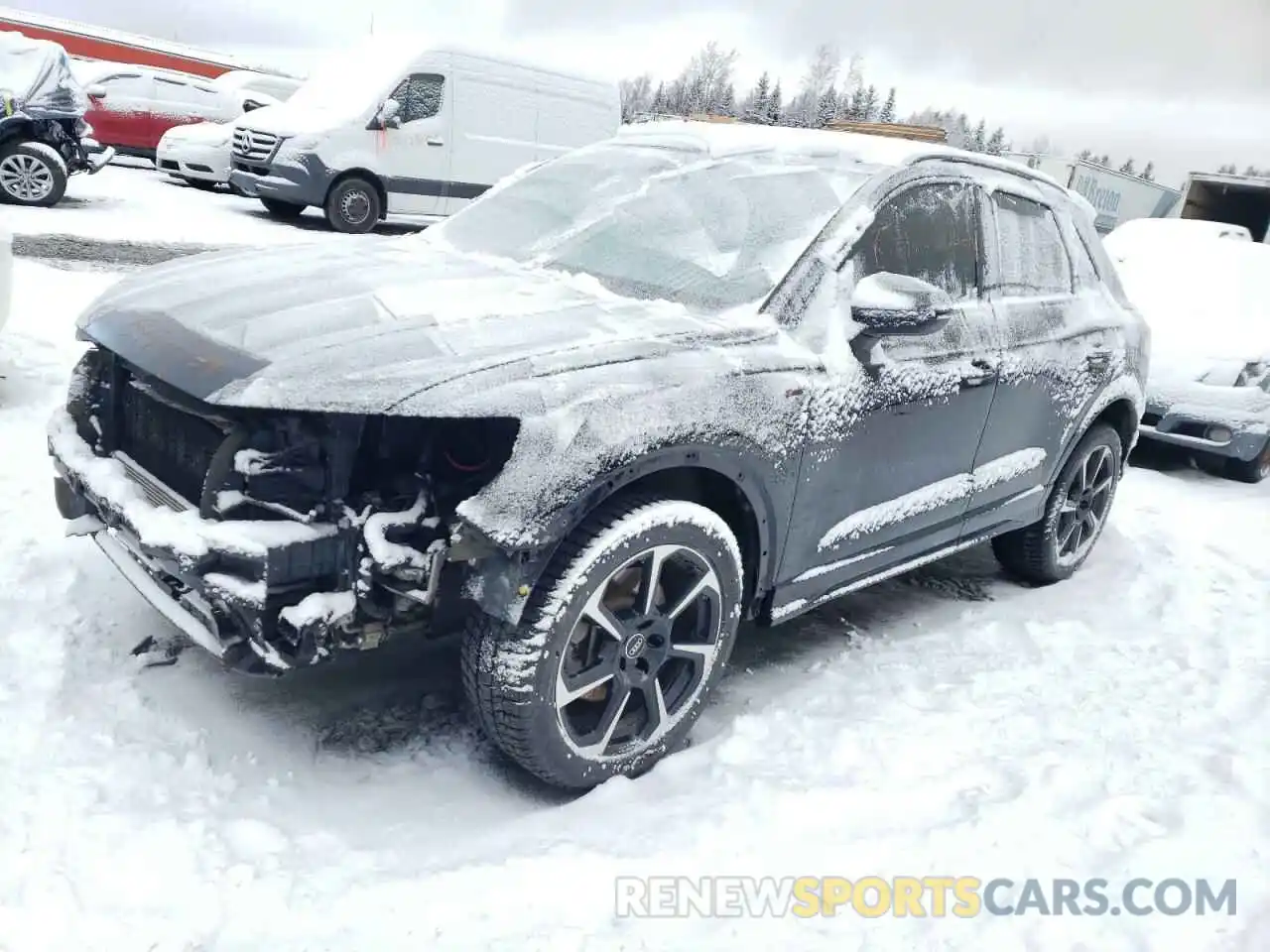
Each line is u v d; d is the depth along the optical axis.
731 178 3.79
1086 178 17.05
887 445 3.50
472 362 2.64
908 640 4.15
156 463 2.95
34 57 11.86
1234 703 3.74
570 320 3.00
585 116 14.87
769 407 3.02
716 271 3.44
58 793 2.55
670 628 2.96
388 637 2.66
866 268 3.50
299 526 2.54
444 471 2.73
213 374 2.55
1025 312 4.18
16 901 2.21
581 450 2.58
